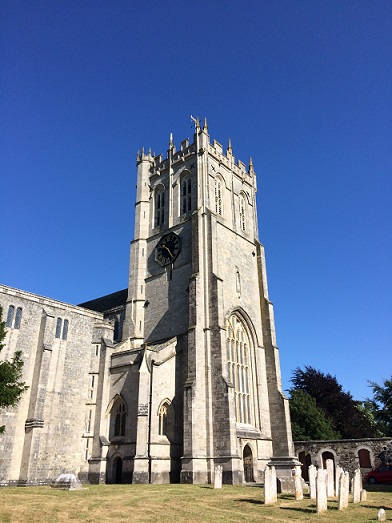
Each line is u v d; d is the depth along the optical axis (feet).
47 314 161.68
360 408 259.39
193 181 207.92
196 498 90.07
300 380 266.36
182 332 177.68
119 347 180.24
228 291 190.19
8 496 86.58
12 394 107.34
